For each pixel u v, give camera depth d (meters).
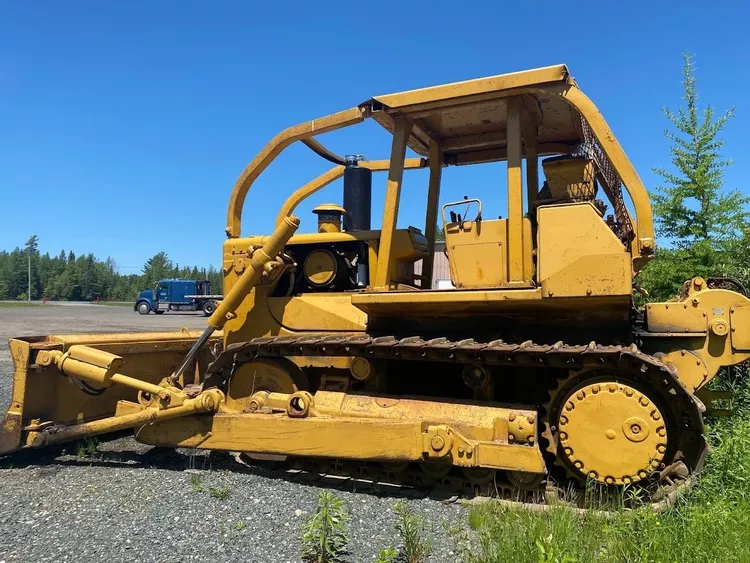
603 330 4.80
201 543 3.76
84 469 5.42
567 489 4.59
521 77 4.79
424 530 3.95
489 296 4.66
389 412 5.01
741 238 9.94
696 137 10.98
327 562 3.44
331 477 5.22
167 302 41.75
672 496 4.08
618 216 5.59
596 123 4.66
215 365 5.74
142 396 5.73
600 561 3.24
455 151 6.59
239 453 5.90
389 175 5.49
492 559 3.34
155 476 5.16
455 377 5.53
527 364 4.61
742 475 4.22
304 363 5.86
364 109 5.56
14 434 5.46
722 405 6.29
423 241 6.05
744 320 4.65
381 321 5.52
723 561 3.10
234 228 6.70
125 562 3.50
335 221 6.38
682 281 10.41
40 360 5.55
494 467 4.46
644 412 4.24
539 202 5.11
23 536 3.88
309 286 6.36
